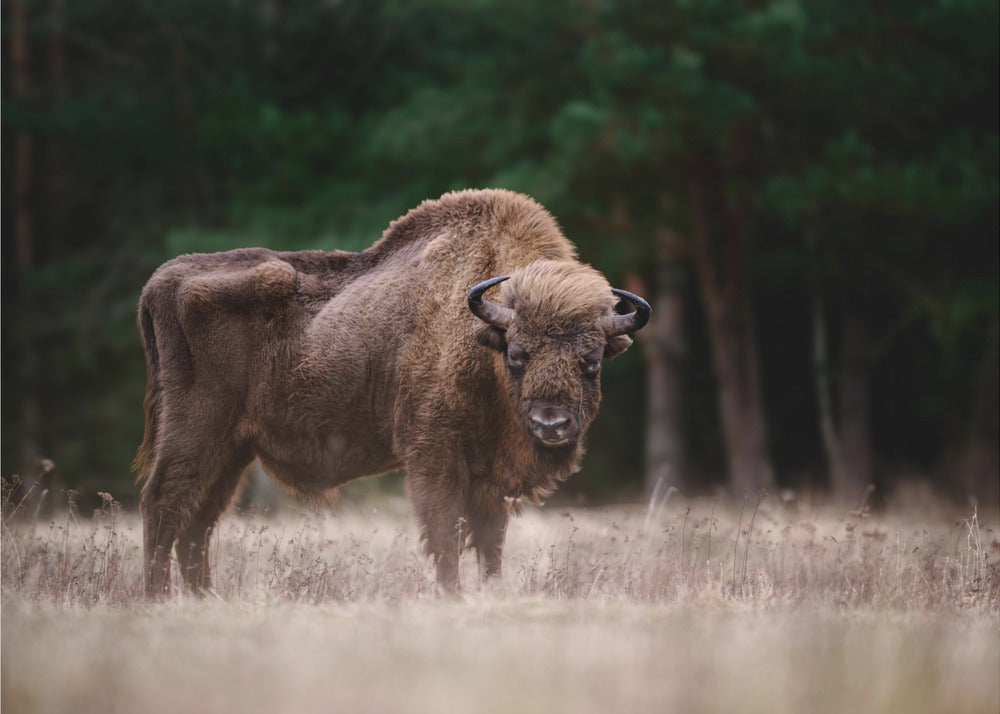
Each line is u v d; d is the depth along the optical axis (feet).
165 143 322.96
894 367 358.84
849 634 63.87
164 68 334.65
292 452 104.53
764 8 242.17
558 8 253.85
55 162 360.48
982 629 71.31
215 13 315.99
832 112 243.81
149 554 100.94
